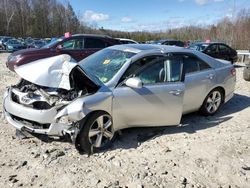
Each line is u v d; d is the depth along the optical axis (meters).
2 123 5.48
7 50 28.75
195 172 4.12
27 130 4.46
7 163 4.09
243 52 21.70
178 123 5.37
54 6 72.62
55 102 4.34
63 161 4.21
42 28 68.75
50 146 4.62
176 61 5.40
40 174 3.88
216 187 3.80
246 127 5.89
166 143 4.96
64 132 4.28
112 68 4.96
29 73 4.46
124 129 5.38
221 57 16.70
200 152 4.70
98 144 4.51
